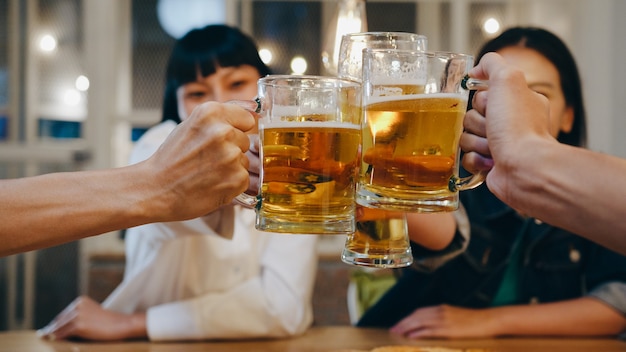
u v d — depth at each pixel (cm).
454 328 141
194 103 174
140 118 322
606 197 73
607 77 304
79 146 322
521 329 143
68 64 322
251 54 172
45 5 320
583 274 160
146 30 323
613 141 303
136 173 84
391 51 80
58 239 85
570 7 319
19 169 318
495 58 83
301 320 150
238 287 151
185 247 164
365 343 137
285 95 79
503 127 79
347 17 135
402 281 166
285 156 79
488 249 159
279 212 80
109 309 163
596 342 139
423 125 79
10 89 319
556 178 75
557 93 155
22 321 309
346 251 93
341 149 80
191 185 83
